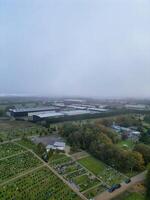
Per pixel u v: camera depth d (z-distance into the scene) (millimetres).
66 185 128250
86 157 173875
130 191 125375
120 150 164125
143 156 167375
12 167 146125
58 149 182125
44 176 137125
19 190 119500
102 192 122938
